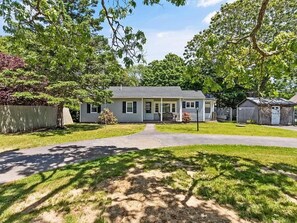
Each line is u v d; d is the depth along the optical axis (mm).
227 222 3301
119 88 25031
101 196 4188
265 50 5117
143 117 23984
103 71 16375
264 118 23656
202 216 3463
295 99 27828
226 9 25438
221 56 4781
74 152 8250
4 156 7637
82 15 13539
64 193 4375
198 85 33125
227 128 17016
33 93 14141
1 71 13922
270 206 3830
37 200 4117
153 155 7430
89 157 7488
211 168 5941
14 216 3561
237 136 12648
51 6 5070
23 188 4699
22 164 6645
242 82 5270
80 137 11789
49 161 6977
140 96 22422
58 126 16188
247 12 24453
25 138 11203
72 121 22781
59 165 6516
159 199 4047
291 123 23812
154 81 39438
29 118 15570
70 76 14766
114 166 6051
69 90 14852
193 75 5113
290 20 23406
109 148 8961
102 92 16312
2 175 5637
